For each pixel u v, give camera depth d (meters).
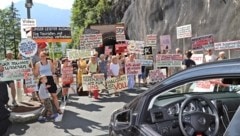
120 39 18.95
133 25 34.19
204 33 20.59
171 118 3.60
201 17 21.20
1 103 6.72
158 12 26.53
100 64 14.32
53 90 10.28
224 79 2.83
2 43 72.81
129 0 40.00
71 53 14.73
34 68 10.59
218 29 19.45
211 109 3.37
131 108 3.70
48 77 10.14
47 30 13.51
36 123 9.84
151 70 16.39
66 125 9.70
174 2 24.62
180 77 3.14
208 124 3.25
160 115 3.56
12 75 10.73
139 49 18.67
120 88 14.14
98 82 13.59
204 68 2.90
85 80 13.55
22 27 13.44
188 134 3.24
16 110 9.95
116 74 14.12
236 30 18.00
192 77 2.98
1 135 6.81
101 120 10.18
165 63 15.63
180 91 4.61
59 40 13.66
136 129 3.41
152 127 3.42
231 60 2.82
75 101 12.98
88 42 15.24
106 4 44.31
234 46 14.02
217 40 19.39
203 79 2.88
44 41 13.48
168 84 3.27
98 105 12.25
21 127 9.50
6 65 10.65
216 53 17.42
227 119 3.45
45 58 10.16
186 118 3.28
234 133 2.41
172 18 24.67
